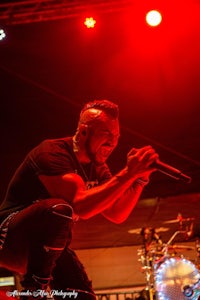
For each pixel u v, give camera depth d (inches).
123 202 106.8
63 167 96.4
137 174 91.1
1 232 94.7
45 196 98.5
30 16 266.8
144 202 278.8
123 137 287.1
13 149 295.9
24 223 91.7
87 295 106.7
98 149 100.7
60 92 294.8
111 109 100.3
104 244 380.8
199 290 252.7
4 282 353.1
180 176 91.4
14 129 297.7
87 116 100.0
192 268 256.2
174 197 274.2
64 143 101.9
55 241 90.5
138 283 391.2
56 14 267.0
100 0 263.9
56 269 105.7
